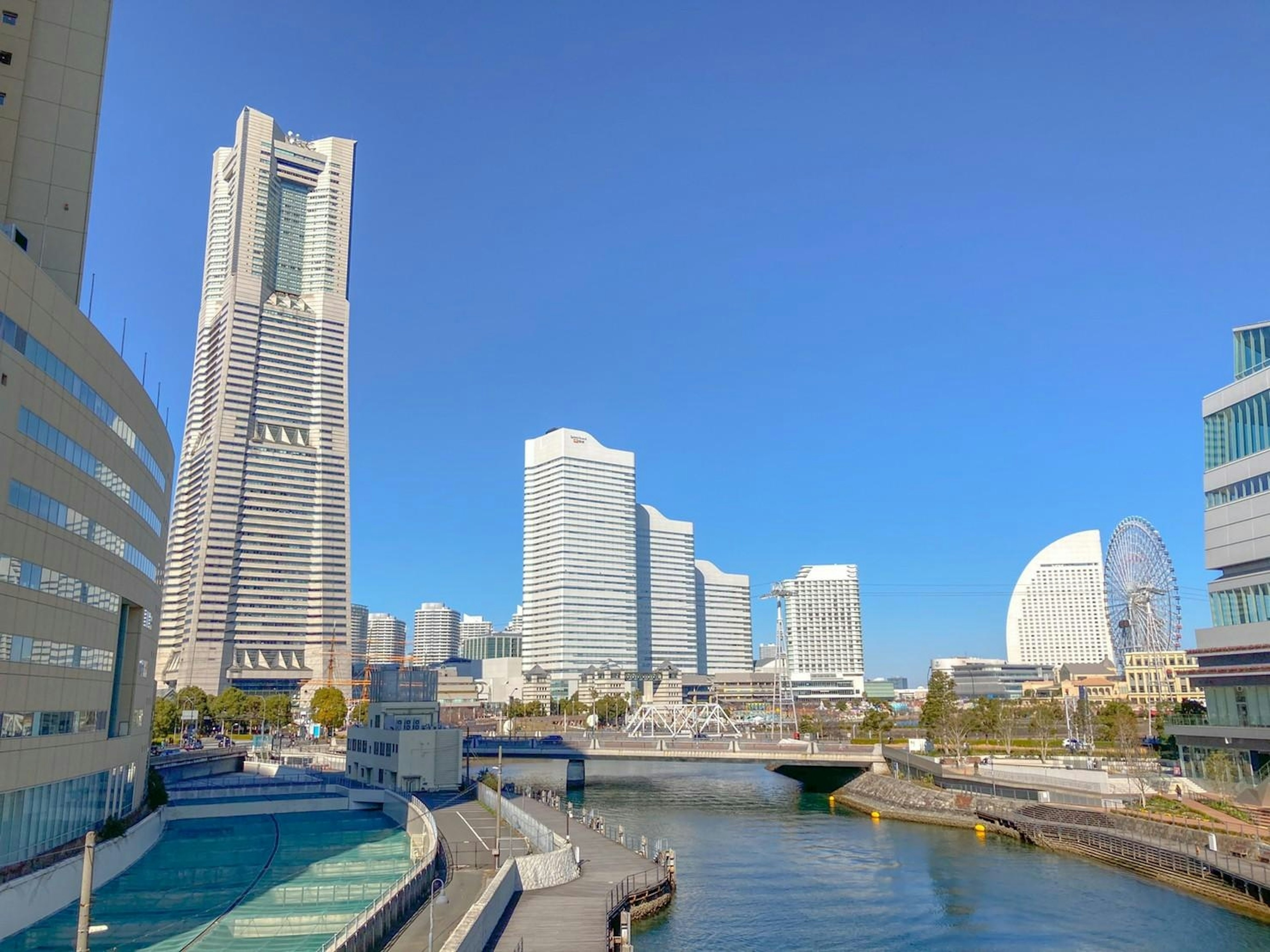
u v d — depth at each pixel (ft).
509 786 497.87
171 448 355.56
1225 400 390.21
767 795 553.64
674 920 253.44
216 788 468.75
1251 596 368.27
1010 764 490.08
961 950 224.74
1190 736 397.60
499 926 207.82
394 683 481.46
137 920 222.69
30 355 209.77
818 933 240.32
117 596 274.36
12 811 205.67
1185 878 277.64
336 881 273.54
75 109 297.12
